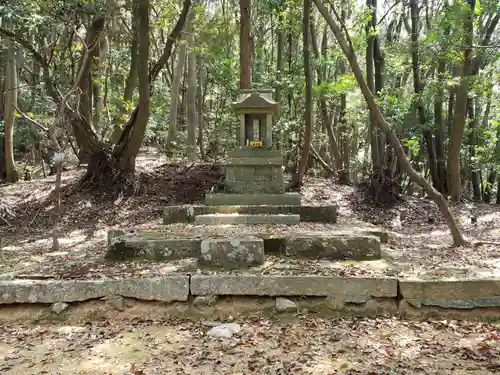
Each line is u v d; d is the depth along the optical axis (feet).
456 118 36.91
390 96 37.27
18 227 29.07
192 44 42.50
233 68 50.62
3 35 31.37
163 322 13.78
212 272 15.07
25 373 10.67
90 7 28.09
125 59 47.83
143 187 34.68
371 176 38.37
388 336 12.55
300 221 24.25
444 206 20.74
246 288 14.30
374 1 39.86
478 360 11.03
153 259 17.21
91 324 13.73
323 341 12.28
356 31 36.58
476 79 33.78
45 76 31.50
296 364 10.94
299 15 39.11
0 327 13.60
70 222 30.04
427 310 13.92
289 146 46.91
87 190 33.86
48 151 40.70
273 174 26.86
